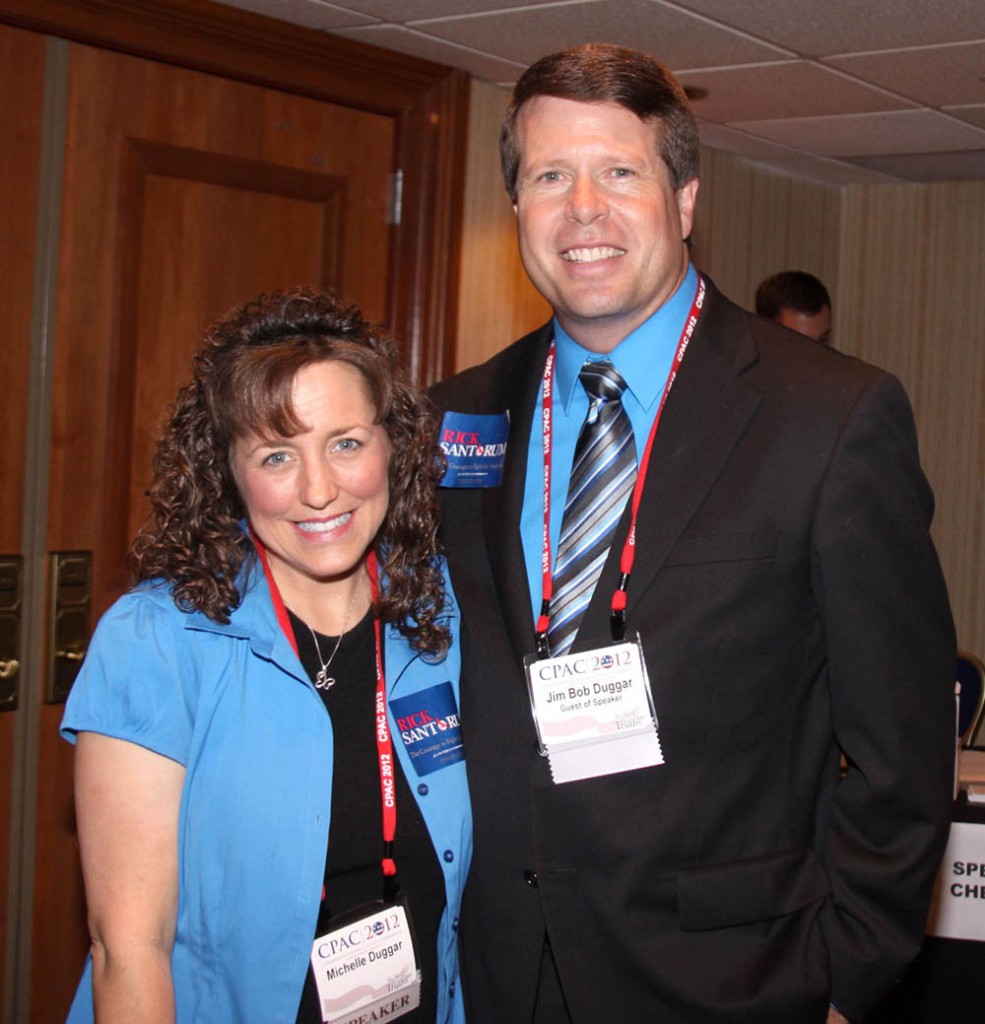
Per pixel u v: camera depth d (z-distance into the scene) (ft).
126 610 4.60
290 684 4.72
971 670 10.96
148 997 4.30
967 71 9.91
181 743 4.52
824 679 5.03
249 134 9.80
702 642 4.72
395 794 4.86
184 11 9.02
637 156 4.98
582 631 4.89
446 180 10.84
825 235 15.66
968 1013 7.66
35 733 8.91
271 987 4.54
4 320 8.53
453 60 10.48
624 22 9.12
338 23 9.55
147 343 9.33
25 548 8.77
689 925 4.70
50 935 9.05
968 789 7.93
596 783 4.80
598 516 5.07
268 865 4.57
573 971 4.80
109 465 9.15
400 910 4.77
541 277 5.19
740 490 4.80
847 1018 4.85
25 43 8.52
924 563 4.85
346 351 4.58
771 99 11.25
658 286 5.11
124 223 9.11
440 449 5.30
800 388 4.91
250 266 9.92
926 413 15.39
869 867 4.81
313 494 4.46
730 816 4.77
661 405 5.09
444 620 5.27
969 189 14.92
